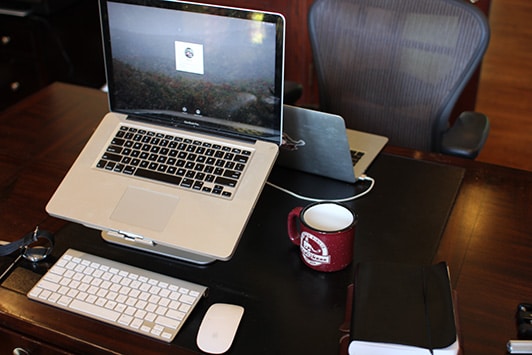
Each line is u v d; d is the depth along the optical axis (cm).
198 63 113
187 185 111
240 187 109
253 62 109
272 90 109
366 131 181
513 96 330
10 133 152
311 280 108
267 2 277
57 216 113
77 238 118
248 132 114
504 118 311
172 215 108
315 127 122
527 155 283
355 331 90
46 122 157
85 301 103
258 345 96
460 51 159
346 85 176
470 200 126
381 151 140
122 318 100
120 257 114
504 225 119
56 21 282
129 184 113
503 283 107
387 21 165
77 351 101
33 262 113
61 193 114
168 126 120
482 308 102
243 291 106
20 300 106
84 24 290
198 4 109
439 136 170
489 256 112
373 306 94
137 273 108
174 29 112
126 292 105
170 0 110
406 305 94
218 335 96
